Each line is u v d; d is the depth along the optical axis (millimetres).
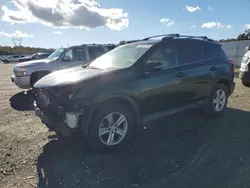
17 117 5758
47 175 3174
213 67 5355
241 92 8891
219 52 5715
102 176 3156
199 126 5016
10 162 3492
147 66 4168
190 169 3312
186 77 4711
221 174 3184
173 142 4203
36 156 3686
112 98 3693
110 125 3799
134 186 2936
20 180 3057
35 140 4297
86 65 5004
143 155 3725
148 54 4281
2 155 3705
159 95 4273
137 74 4043
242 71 9180
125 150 3887
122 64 4285
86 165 3424
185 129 4836
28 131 4762
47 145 4082
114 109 3746
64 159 3594
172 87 4461
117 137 3934
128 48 4777
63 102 3477
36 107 4043
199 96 5113
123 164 3457
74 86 3484
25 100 7738
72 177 3129
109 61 4648
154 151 3855
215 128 4906
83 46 9430
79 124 3492
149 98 4133
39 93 3916
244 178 3088
